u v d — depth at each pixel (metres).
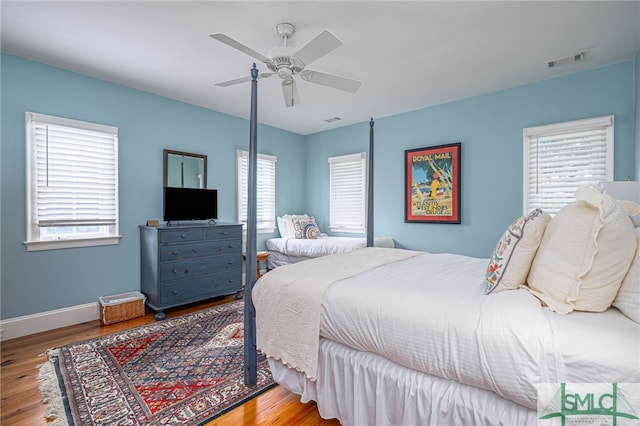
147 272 3.38
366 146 4.88
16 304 2.76
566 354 0.95
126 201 3.43
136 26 2.30
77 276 3.10
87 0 1.99
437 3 2.05
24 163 2.80
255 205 1.90
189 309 3.52
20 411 1.73
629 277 1.08
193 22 2.25
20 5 2.03
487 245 3.76
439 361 1.18
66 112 3.01
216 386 1.98
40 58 2.79
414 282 1.60
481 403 1.13
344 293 1.53
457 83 3.41
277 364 1.81
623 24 2.29
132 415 1.70
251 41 2.52
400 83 3.40
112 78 3.22
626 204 1.29
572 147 3.21
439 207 4.11
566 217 1.22
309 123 4.99
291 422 1.66
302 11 2.12
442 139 4.08
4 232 2.71
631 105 2.88
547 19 2.23
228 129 4.48
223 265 3.74
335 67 3.00
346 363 1.52
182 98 3.82
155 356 2.38
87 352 2.44
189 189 3.87
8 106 2.71
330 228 5.39
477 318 1.15
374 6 2.08
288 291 1.70
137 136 3.52
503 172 3.62
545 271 1.25
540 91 3.36
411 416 1.29
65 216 3.03
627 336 0.96
